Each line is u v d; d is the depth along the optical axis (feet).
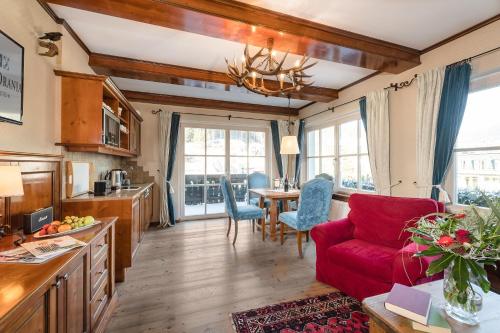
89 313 4.79
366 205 7.91
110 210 7.88
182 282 7.78
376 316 3.47
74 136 7.18
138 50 9.05
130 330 5.55
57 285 3.50
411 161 9.48
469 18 7.06
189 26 6.67
